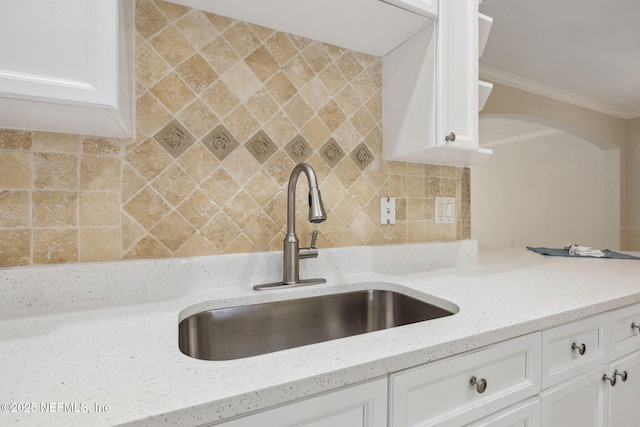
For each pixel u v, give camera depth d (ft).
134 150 3.08
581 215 15.62
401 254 4.39
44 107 2.20
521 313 2.59
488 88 4.06
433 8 3.51
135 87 3.08
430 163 4.75
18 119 2.49
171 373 1.64
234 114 3.50
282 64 3.75
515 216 18.71
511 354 2.43
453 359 2.14
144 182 3.12
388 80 4.33
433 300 3.09
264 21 3.55
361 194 4.25
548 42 8.09
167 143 3.20
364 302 3.68
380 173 4.39
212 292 3.21
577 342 2.89
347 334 3.56
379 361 1.82
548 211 17.04
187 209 3.29
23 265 2.72
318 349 1.93
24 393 1.44
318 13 3.42
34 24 2.01
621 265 4.87
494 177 19.94
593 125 12.85
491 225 20.20
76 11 2.11
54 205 2.82
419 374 2.00
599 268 4.58
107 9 2.18
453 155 4.14
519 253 6.35
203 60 3.35
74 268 2.79
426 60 3.72
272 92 3.69
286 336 3.28
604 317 3.10
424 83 3.75
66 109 2.25
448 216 4.93
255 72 3.61
